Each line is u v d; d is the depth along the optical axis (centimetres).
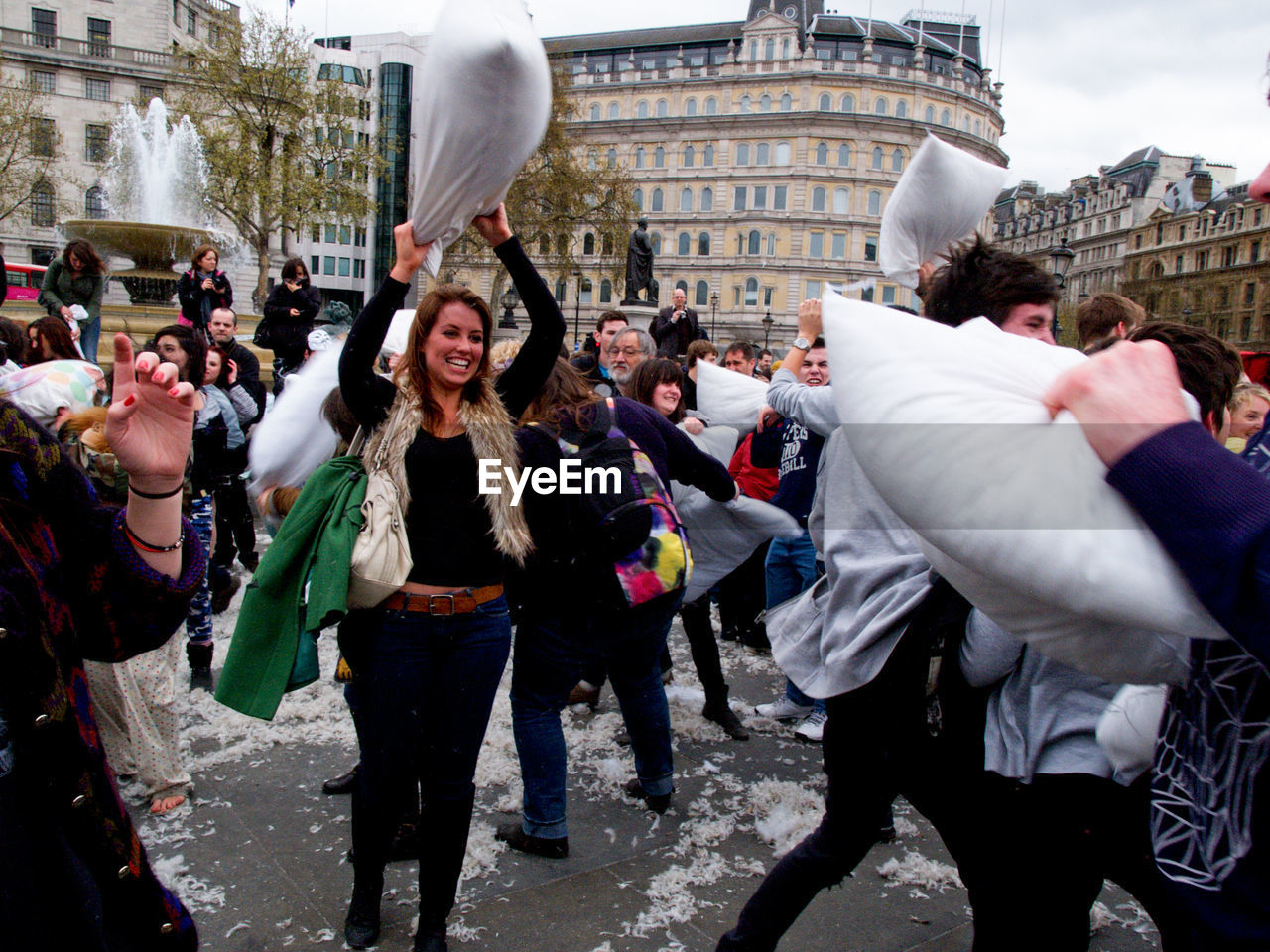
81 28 4581
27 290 1967
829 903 262
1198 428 93
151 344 363
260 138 3061
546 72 176
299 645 219
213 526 545
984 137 6812
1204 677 112
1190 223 7644
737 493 329
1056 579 99
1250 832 105
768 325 3850
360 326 214
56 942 126
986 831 174
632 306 1950
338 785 319
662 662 453
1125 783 155
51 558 132
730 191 6475
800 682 206
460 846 231
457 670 224
